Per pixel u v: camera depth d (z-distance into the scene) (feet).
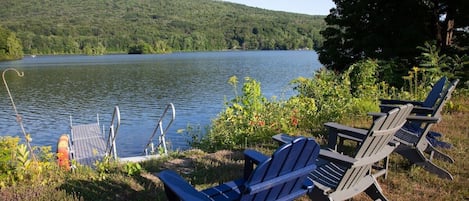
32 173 15.47
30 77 153.07
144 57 352.49
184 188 8.16
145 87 113.09
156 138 47.37
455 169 15.14
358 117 25.03
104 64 239.71
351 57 53.31
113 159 20.56
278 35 512.22
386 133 10.14
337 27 57.77
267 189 7.86
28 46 396.57
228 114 23.40
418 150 14.02
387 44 48.08
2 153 15.01
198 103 79.61
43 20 499.51
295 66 192.44
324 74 31.86
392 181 13.93
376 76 36.86
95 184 14.32
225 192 9.45
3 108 79.00
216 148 21.31
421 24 47.14
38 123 63.16
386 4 49.06
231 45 516.73
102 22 525.75
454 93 33.12
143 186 14.12
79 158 28.25
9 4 557.33
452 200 12.53
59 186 14.15
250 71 165.58
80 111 74.23
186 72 167.84
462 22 47.14
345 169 10.20
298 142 7.63
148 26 522.47
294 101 24.82
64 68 204.74
